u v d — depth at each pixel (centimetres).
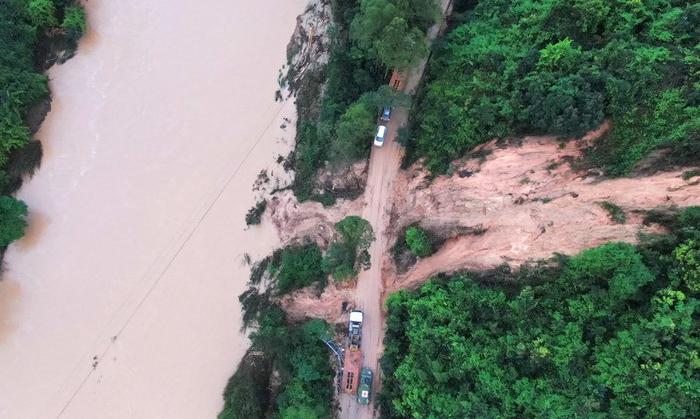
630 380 4594
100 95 8594
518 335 5266
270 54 8469
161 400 7494
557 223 5241
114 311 7775
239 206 7925
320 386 6631
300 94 7975
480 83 6288
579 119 5219
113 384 7588
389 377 6212
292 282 7212
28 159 8338
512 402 5147
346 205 6962
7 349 7756
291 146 7894
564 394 4912
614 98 5166
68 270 7962
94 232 8069
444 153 6400
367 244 6469
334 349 6738
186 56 8644
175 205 8031
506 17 6844
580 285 5038
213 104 8356
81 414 7531
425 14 6550
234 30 8662
